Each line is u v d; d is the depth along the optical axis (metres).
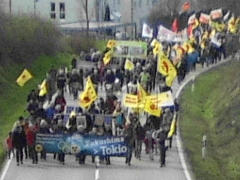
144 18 151.00
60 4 139.88
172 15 127.44
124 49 79.44
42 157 48.81
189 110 68.12
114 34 129.38
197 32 92.62
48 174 45.31
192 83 78.00
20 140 46.78
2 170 46.19
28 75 60.66
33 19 92.81
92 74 69.62
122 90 68.31
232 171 49.81
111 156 48.06
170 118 51.59
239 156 53.03
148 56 76.94
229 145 56.34
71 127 48.19
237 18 107.31
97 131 47.97
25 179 44.16
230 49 95.12
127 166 47.72
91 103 51.44
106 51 80.19
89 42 102.88
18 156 47.19
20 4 134.75
